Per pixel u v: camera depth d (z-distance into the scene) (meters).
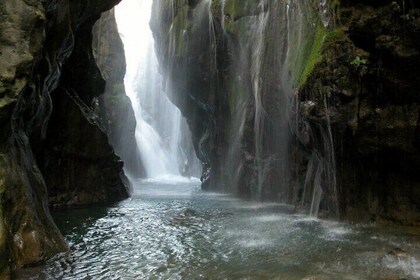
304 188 13.97
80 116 16.61
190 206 15.95
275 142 16.22
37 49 8.27
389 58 9.99
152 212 14.38
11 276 6.81
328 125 10.64
